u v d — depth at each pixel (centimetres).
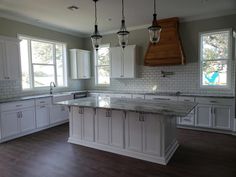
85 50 624
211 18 445
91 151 326
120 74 546
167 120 288
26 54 482
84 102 328
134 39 550
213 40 455
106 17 450
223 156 300
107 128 324
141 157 293
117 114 311
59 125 506
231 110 397
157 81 525
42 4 362
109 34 597
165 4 371
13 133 392
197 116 433
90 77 646
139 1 353
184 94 460
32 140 387
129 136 303
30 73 489
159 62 477
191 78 478
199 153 312
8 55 398
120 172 256
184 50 481
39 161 291
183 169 261
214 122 415
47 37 523
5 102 374
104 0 345
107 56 614
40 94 505
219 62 449
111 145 322
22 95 462
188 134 411
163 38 471
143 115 287
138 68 550
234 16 420
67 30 577
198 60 466
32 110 434
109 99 366
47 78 541
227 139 376
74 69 593
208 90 460
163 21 468
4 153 322
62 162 287
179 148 334
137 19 469
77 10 397
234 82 426
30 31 477
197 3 371
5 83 424
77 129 362
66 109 533
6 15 419
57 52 574
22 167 272
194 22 464
